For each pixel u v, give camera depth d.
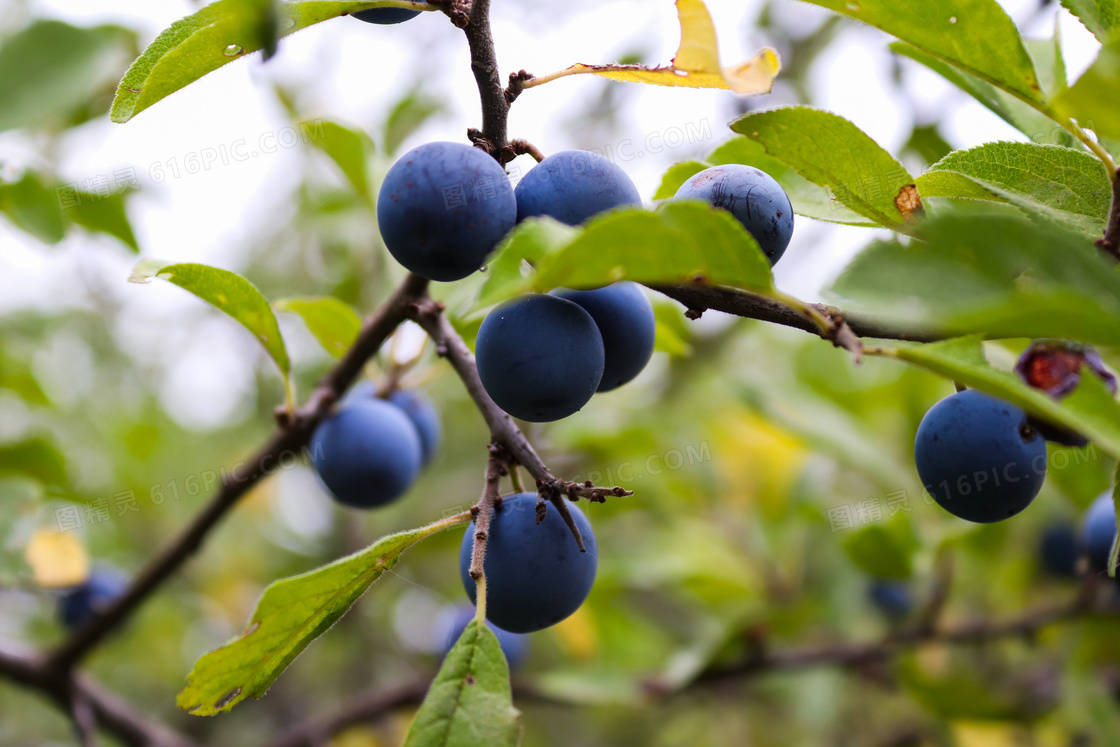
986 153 0.23
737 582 0.39
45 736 0.52
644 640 0.42
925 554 0.34
